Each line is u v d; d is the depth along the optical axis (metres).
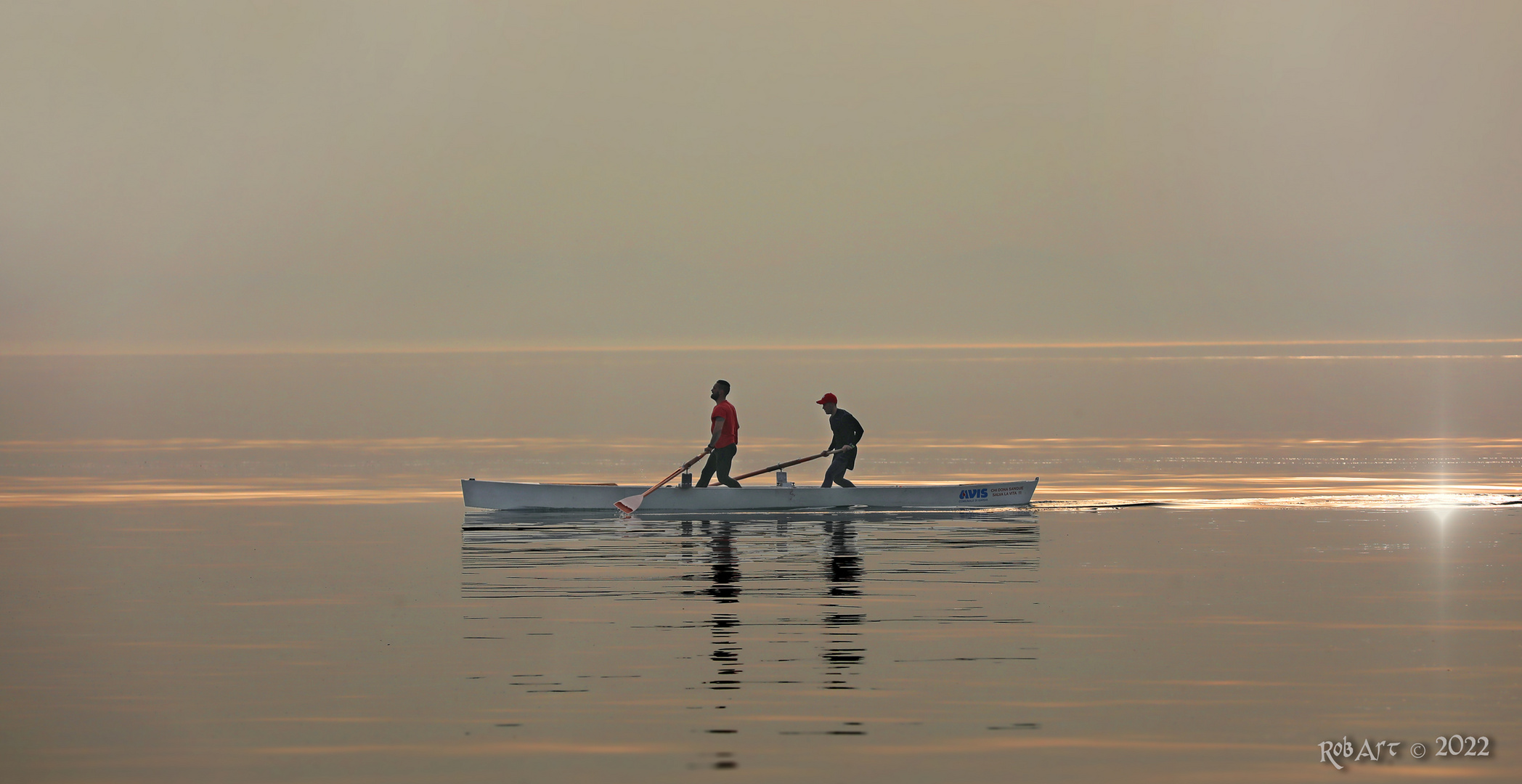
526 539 82.38
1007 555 73.88
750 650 49.72
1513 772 36.50
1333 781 35.94
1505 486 117.88
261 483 127.81
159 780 36.44
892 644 50.62
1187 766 37.09
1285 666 47.09
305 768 37.28
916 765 37.22
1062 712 41.78
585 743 39.16
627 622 54.91
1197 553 74.12
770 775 36.56
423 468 146.25
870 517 93.69
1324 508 99.00
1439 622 54.19
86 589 63.91
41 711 42.44
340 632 53.31
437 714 41.94
